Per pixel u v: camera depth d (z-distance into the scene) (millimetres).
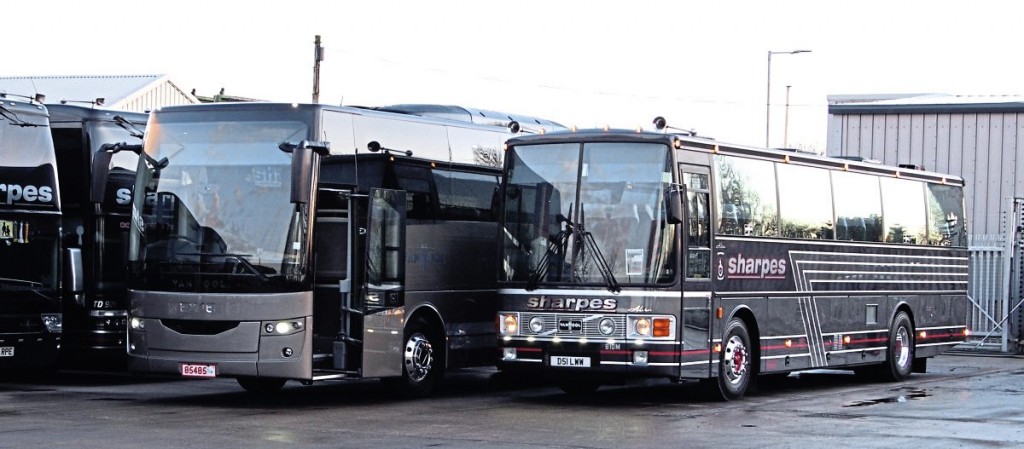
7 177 19359
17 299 19375
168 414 16078
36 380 22047
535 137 17688
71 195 21547
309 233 16828
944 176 24688
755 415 16281
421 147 19141
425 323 18984
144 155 17641
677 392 19688
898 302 22719
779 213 19359
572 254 17203
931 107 35875
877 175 22344
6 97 19547
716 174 17859
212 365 16906
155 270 17234
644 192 16984
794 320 19672
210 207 17188
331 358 17547
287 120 17203
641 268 16875
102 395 18891
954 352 30047
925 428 14852
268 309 16797
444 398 18797
